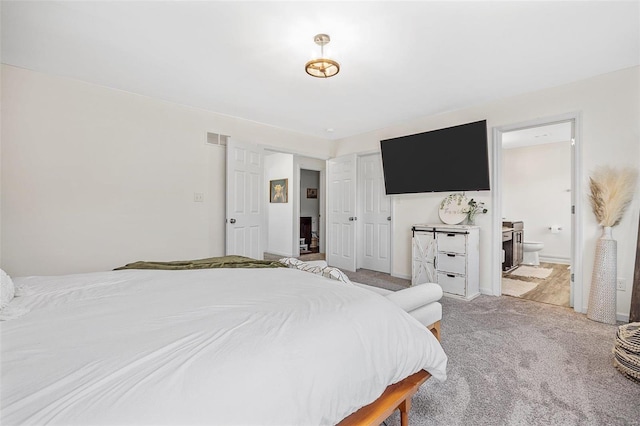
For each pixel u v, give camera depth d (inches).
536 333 94.7
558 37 83.8
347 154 204.2
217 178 154.6
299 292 53.4
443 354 52.5
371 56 94.0
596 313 104.5
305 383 33.2
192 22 77.5
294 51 91.5
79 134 115.0
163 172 136.0
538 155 227.3
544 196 224.4
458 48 89.3
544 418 56.4
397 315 49.7
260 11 72.7
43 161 108.3
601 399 61.9
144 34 83.4
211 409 26.5
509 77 110.2
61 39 86.4
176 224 140.1
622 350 71.9
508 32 81.1
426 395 63.5
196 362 30.5
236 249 156.0
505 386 66.6
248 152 162.6
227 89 121.8
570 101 114.6
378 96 128.6
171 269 78.4
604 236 105.2
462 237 133.0
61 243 111.8
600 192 106.0
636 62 98.9
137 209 129.0
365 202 199.6
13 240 103.3
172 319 41.0
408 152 163.5
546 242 223.5
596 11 72.4
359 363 39.9
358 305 47.8
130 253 127.2
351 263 196.2
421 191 161.6
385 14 73.4
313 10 72.0
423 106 141.6
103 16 75.4
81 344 33.7
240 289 55.7
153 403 25.4
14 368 28.6
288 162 256.2
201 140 147.8
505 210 242.8
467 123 139.9
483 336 92.7
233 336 35.8
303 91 123.2
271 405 29.6
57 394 25.3
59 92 110.9
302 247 280.8
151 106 132.1
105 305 47.1
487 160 135.1
